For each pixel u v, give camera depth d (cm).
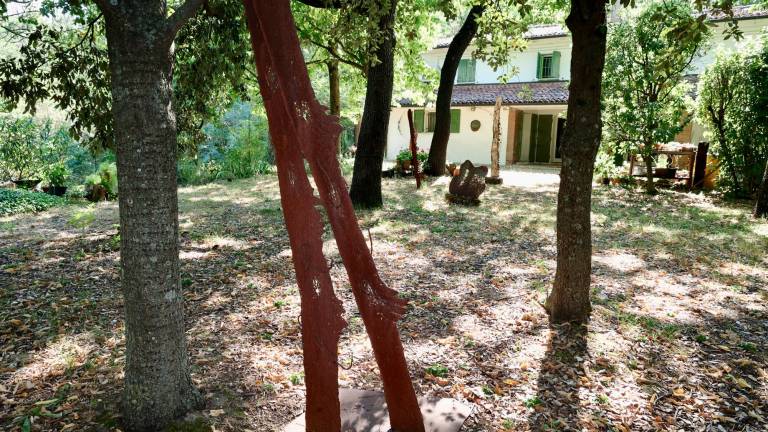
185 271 672
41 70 607
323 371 271
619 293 586
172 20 279
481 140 2345
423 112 2450
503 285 615
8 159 1588
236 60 712
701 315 524
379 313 288
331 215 273
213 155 2217
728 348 448
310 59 1741
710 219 1041
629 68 1339
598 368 412
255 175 2025
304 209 265
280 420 339
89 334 477
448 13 560
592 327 486
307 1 853
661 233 904
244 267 687
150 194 294
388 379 299
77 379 389
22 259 742
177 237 314
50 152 1709
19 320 505
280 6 255
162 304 309
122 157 289
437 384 387
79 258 742
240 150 2025
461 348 447
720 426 339
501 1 754
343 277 639
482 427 333
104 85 626
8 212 1149
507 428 333
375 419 329
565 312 500
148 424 315
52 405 351
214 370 404
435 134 1764
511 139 2273
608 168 1564
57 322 504
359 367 416
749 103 1257
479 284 620
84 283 630
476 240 848
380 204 1138
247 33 744
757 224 988
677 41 513
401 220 1005
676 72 1295
